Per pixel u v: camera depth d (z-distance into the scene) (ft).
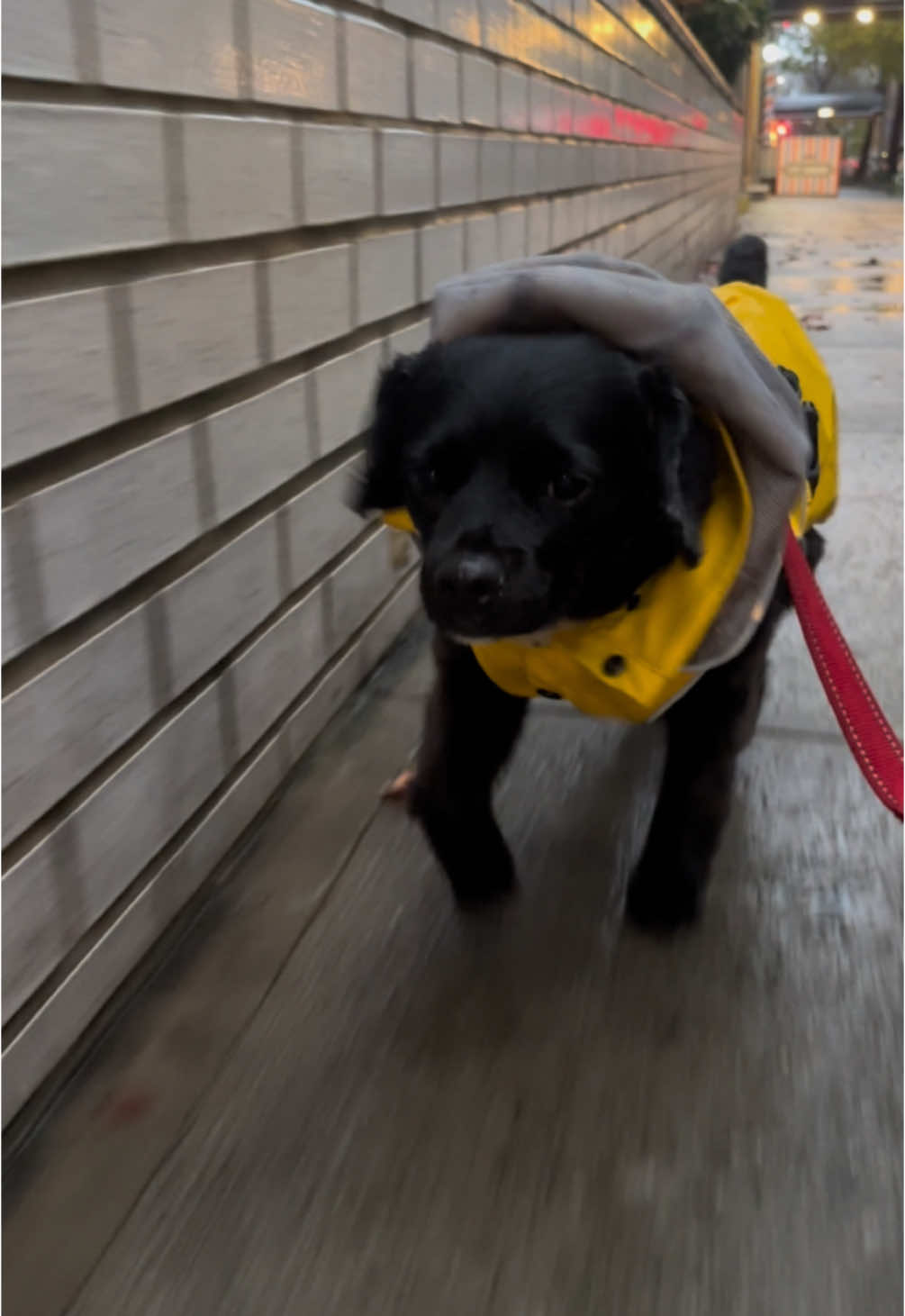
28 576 1.89
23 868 1.92
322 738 3.32
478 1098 2.08
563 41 5.71
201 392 2.43
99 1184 1.92
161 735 2.37
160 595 2.32
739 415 2.02
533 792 3.06
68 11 1.87
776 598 2.44
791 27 53.83
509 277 2.07
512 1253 1.77
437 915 2.58
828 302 11.66
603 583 2.06
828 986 2.34
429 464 1.97
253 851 2.82
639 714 2.21
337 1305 1.70
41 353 1.86
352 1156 1.96
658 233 10.41
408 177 3.58
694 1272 1.73
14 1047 1.95
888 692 3.51
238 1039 2.23
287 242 2.81
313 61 2.84
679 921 2.47
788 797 3.01
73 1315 1.69
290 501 2.96
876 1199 1.85
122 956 2.28
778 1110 2.03
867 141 57.11
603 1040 2.20
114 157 2.02
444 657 2.42
